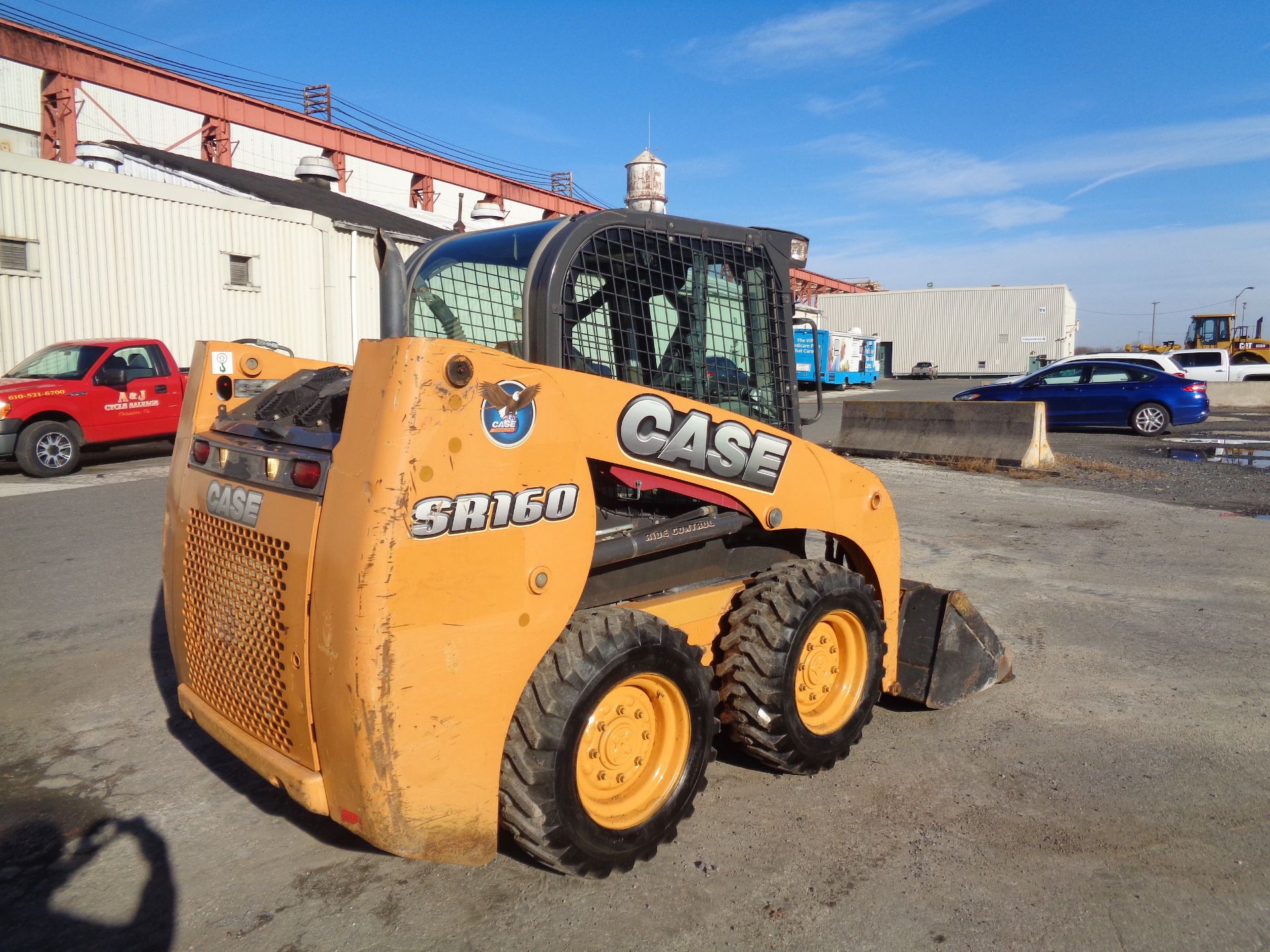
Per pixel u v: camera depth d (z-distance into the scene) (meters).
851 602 3.76
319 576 2.48
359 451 2.43
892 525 4.21
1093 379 18.69
